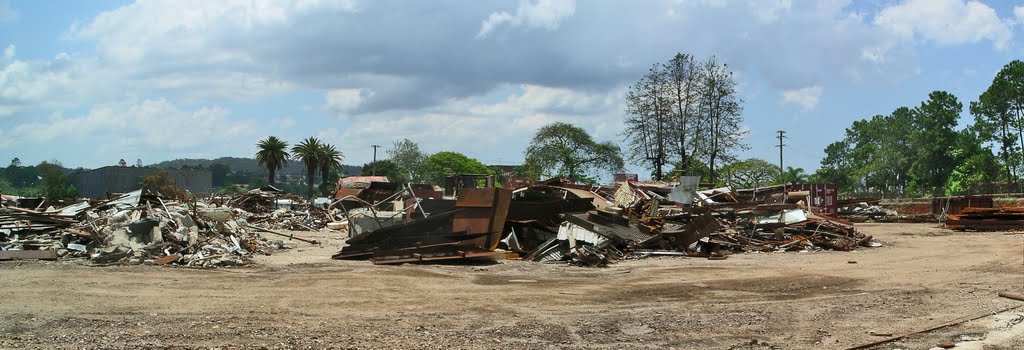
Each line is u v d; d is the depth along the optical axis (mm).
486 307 12336
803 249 25938
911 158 82312
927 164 79125
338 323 10453
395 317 11117
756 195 45688
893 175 85000
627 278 17062
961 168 68125
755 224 27578
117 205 23609
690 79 55719
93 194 91938
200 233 20594
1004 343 10164
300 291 13383
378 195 43031
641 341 9961
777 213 29359
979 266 20500
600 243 21750
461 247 19188
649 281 16531
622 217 24359
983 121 72062
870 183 86875
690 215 26578
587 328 10727
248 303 11906
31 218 20281
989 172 66125
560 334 10266
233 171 199750
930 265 20781
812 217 29016
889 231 39031
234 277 15141
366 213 23734
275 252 21953
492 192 20750
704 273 18281
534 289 14680
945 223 42625
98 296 12047
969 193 62250
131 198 24141
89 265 16438
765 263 21094
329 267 17500
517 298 13422
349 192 43844
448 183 42656
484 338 9812
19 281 13383
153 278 14523
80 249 17953
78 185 100500
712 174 56219
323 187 91500
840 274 18328
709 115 55656
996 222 37469
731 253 24453
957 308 13055
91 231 19016
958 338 10516
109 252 17266
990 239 31750
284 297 12633
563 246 21406
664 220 25953
